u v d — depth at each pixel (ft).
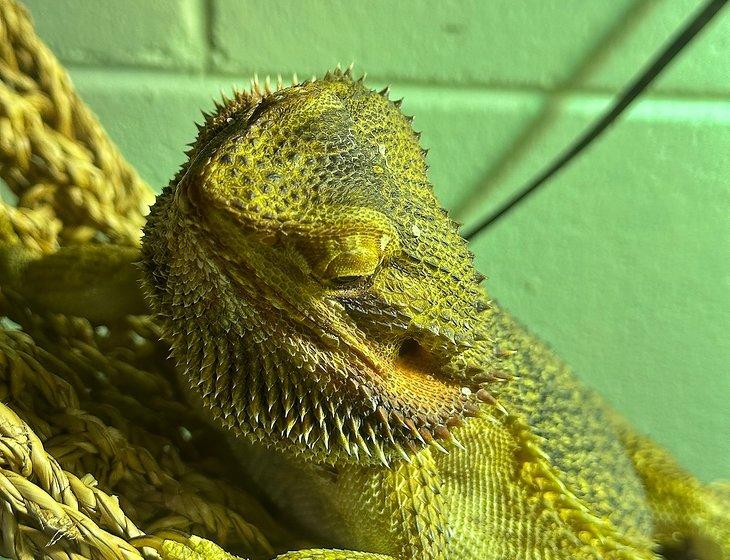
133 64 0.86
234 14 0.86
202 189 0.48
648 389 1.08
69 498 0.51
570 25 0.92
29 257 0.63
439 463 0.61
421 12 0.90
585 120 0.97
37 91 0.67
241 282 0.50
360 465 0.56
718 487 0.77
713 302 1.05
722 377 1.08
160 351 0.64
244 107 0.52
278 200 0.48
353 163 0.50
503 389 0.63
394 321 0.52
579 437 0.66
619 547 0.62
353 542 0.59
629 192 1.00
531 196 0.99
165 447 0.61
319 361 0.51
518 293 1.03
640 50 0.94
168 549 0.53
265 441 0.54
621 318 1.05
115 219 0.69
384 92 0.57
